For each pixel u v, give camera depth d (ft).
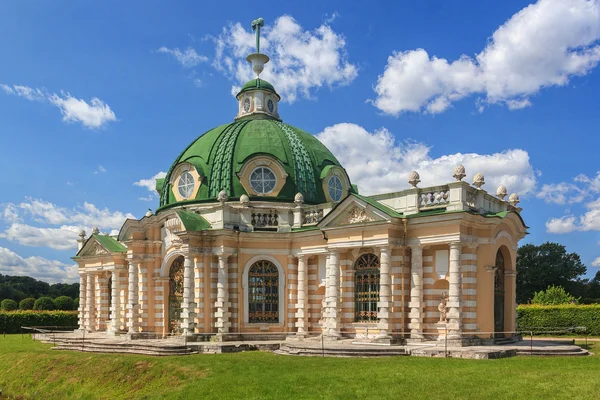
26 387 102.27
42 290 443.32
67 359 107.04
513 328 115.65
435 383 68.39
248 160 139.64
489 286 105.19
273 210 133.08
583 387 63.72
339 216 116.47
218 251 126.21
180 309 134.00
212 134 153.79
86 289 174.81
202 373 85.46
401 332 107.86
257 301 130.00
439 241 104.42
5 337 167.43
